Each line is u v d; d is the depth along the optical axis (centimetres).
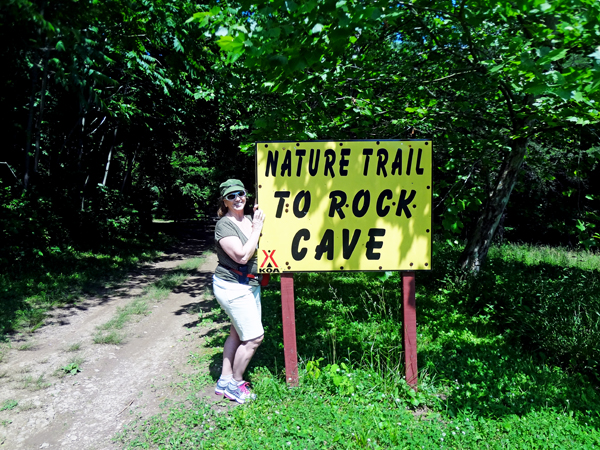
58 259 974
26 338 529
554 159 874
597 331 455
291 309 366
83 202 1367
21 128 1051
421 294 723
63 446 298
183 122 1653
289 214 369
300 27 327
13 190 1041
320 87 501
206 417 321
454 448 284
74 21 331
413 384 362
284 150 368
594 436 298
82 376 418
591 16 308
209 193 2473
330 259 369
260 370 401
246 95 560
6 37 340
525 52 342
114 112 1187
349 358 427
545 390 370
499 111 673
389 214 370
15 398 368
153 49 1022
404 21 512
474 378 390
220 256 343
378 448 279
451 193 586
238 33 312
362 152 369
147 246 1480
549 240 1786
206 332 546
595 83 301
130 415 338
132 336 547
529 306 599
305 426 304
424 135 654
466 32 458
